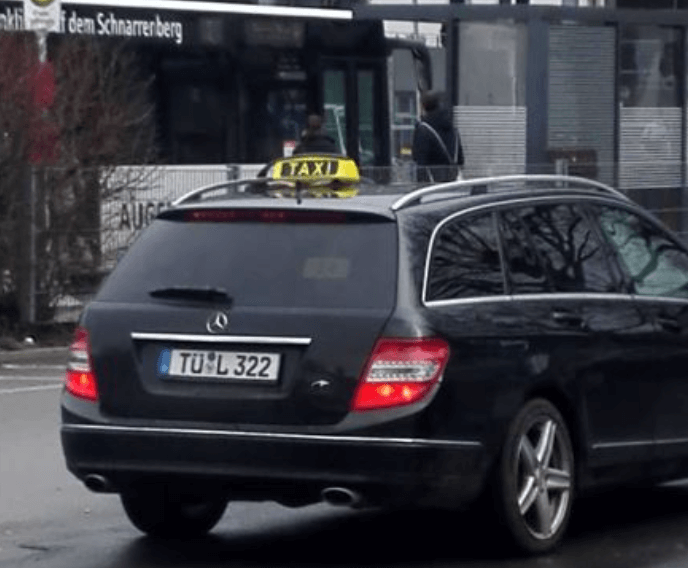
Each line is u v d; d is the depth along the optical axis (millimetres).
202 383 11680
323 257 11789
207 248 12070
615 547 12602
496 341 11781
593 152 35906
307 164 19906
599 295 12797
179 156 32312
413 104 37375
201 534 13180
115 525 13625
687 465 13406
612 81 36188
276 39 34219
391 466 11273
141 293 12039
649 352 12961
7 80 24516
